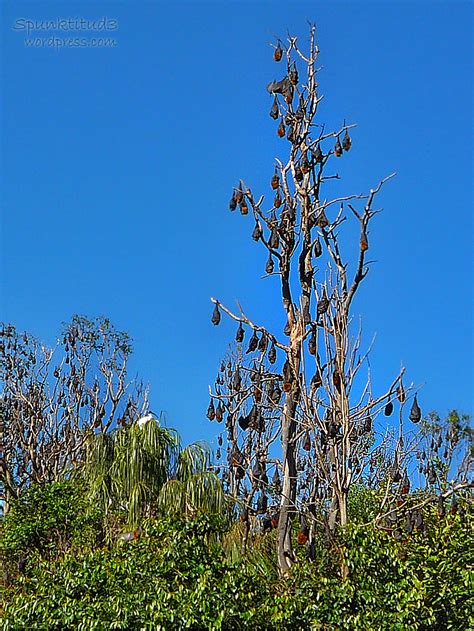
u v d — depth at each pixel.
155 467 24.16
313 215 18.16
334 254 18.03
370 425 17.44
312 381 17.67
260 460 18.12
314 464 19.00
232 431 20.64
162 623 14.30
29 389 37.97
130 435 24.75
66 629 15.23
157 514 22.81
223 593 14.59
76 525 24.61
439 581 15.01
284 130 18.61
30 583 17.00
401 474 19.36
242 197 17.81
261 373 17.97
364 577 14.39
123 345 39.22
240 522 19.75
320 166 18.48
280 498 18.97
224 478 23.53
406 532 16.23
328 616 14.12
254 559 17.55
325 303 17.45
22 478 35.47
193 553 15.75
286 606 14.19
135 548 15.98
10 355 38.25
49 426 37.50
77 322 39.00
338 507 17.12
